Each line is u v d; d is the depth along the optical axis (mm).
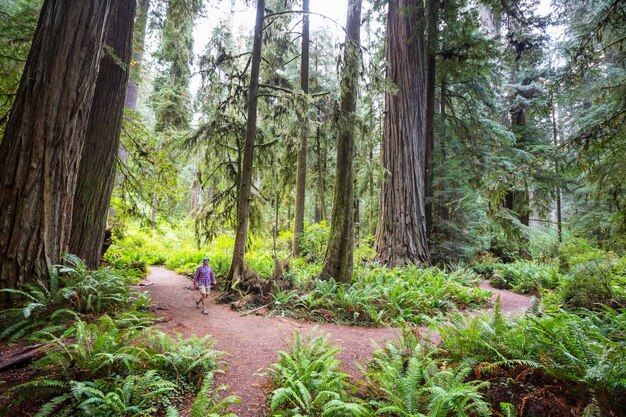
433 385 3559
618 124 4773
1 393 3146
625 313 5199
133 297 6637
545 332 4137
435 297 8312
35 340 4152
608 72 10703
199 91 10398
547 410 3277
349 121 9148
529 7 11977
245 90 10250
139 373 3756
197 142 10266
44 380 3121
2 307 4746
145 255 14477
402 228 11438
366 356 5344
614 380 3160
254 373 4461
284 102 9492
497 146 16031
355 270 10484
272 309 7707
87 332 3994
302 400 3658
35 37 5613
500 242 16797
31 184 5250
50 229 5457
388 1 12898
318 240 13102
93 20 5922
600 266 7582
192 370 4230
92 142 7434
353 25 9719
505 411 3270
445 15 12438
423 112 12523
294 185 16250
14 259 5027
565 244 12086
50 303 4914
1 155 5289
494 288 12203
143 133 9438
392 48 12562
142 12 10789
